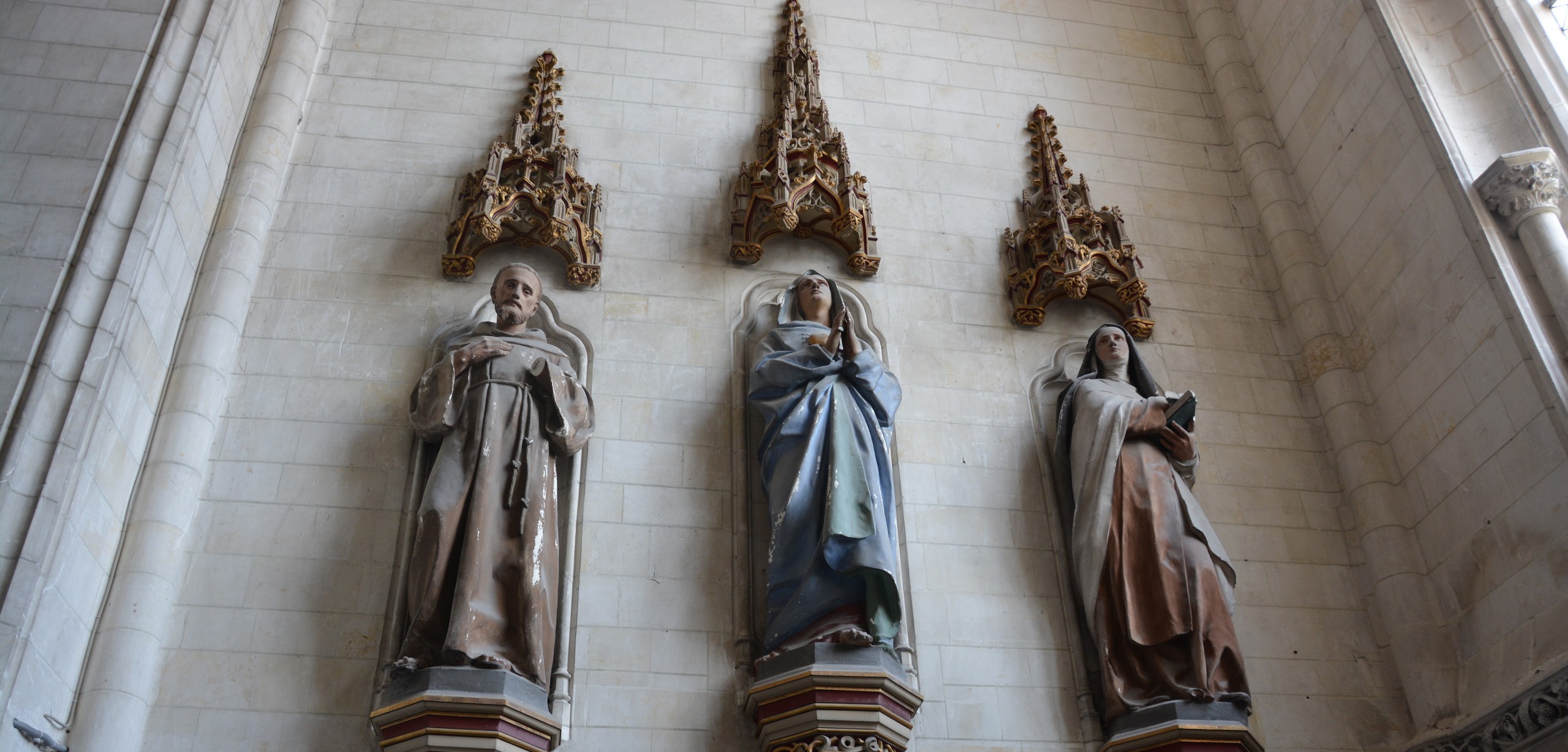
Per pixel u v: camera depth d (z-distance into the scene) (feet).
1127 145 36.22
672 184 32.48
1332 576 29.32
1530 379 26.58
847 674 23.54
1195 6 39.60
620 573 25.99
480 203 29.48
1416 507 29.37
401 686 22.74
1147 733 24.25
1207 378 31.94
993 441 29.60
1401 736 27.14
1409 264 30.58
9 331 23.06
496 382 25.70
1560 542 25.29
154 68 27.50
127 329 24.47
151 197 25.75
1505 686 25.58
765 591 26.48
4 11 27.84
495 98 33.32
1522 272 27.91
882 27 36.99
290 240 29.73
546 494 24.91
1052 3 38.91
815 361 27.35
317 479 26.30
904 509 28.04
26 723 20.68
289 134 31.24
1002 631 26.86
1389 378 30.81
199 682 23.57
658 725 24.44
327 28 33.73
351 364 28.07
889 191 33.55
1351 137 33.12
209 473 25.99
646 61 34.76
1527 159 28.14
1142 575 26.02
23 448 21.93
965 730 25.49
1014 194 34.37
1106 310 32.60
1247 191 35.94
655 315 29.96
